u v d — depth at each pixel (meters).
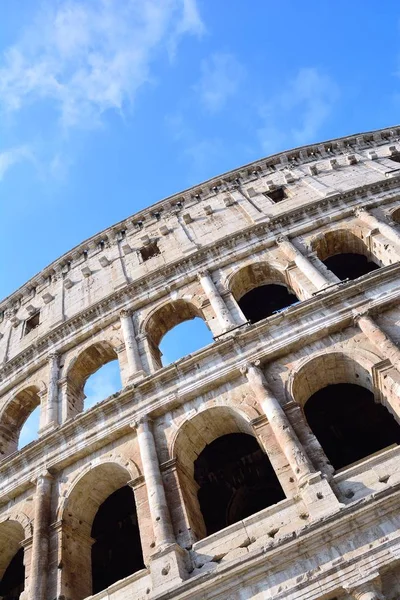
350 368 24.38
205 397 24.77
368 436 29.61
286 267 31.84
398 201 35.59
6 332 42.84
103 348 33.47
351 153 48.47
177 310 33.62
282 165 47.81
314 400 29.47
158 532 19.83
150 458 22.92
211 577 16.84
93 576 28.53
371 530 16.34
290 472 20.25
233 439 29.36
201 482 29.02
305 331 25.00
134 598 18.52
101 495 25.58
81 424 26.27
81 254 46.00
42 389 32.25
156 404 25.12
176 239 40.81
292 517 18.64
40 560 21.56
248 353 25.19
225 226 39.47
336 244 34.47
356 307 25.19
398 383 21.27
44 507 23.69
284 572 16.28
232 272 33.03
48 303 42.09
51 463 25.31
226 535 19.22
